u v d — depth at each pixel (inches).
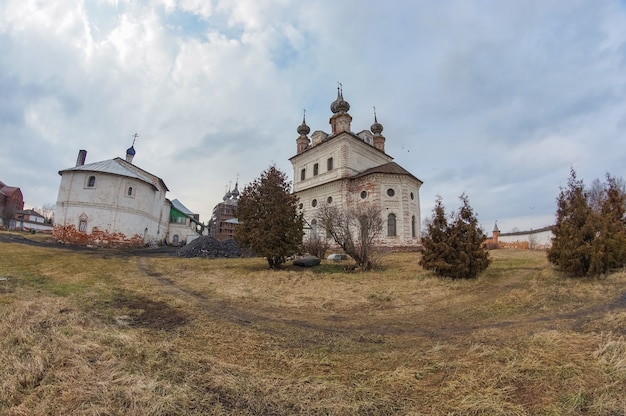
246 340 237.0
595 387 154.3
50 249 871.7
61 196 1184.2
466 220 552.7
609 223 508.7
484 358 196.9
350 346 229.6
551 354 194.7
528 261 707.4
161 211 1654.8
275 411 140.6
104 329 238.4
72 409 134.5
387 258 860.6
